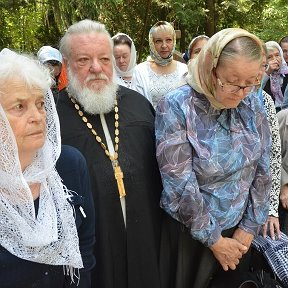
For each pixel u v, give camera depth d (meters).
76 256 1.42
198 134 1.94
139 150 2.13
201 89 1.91
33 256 1.33
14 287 1.37
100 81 2.11
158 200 2.18
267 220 2.29
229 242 1.97
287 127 2.65
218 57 1.79
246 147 1.98
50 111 1.43
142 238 2.07
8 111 1.29
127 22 10.66
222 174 1.95
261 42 1.82
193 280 2.13
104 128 2.13
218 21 12.27
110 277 2.01
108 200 2.02
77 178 1.57
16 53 1.37
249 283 2.04
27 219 1.32
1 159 1.28
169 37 4.07
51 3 8.02
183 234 2.10
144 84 4.09
